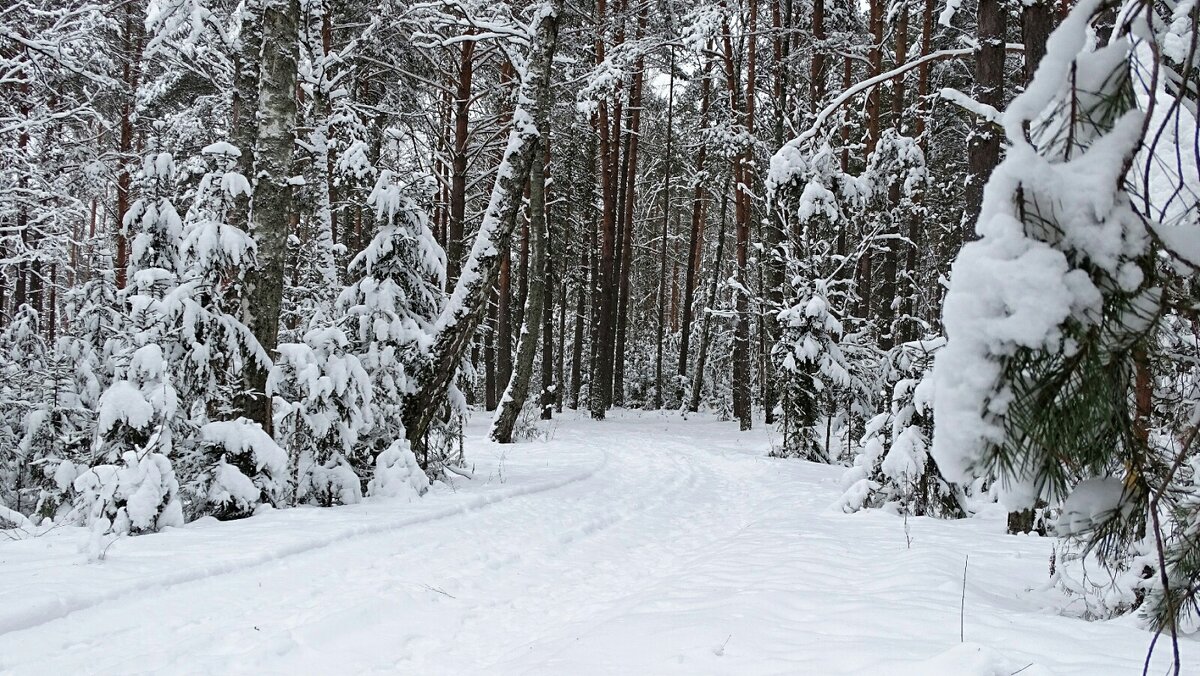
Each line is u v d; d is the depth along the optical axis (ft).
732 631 11.41
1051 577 13.87
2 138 39.32
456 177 53.42
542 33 36.73
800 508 28.19
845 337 47.60
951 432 3.80
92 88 46.11
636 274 131.34
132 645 12.98
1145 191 3.88
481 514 26.20
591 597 17.44
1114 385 3.80
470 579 18.20
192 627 13.93
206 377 24.00
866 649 9.79
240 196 25.70
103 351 33.83
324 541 20.24
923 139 52.16
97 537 17.99
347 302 31.22
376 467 28.27
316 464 26.58
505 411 53.52
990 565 16.29
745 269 68.39
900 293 54.19
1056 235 3.71
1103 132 4.02
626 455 48.93
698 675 9.70
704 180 86.94
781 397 48.75
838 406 47.01
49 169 48.67
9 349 37.86
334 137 46.52
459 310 32.63
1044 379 3.72
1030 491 4.20
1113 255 3.65
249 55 34.14
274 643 13.23
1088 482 4.77
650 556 22.06
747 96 65.51
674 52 73.15
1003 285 3.57
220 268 24.50
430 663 12.95
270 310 25.73
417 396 31.45
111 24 44.32
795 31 57.67
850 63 59.00
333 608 15.15
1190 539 5.65
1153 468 4.93
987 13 23.27
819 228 47.19
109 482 19.76
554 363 125.49
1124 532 4.77
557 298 115.34
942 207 50.96
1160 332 4.40
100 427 20.57
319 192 42.60
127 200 57.57
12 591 14.38
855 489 26.53
